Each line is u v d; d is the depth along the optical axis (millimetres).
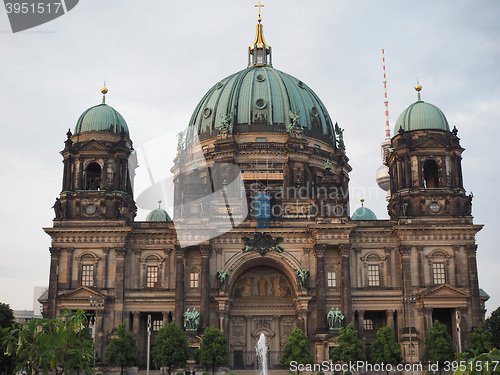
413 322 110000
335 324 107750
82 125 118938
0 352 78875
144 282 113250
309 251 114625
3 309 94625
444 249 113312
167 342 97000
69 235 112500
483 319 110625
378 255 114500
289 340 104375
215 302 112000
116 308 110000
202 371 104688
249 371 106625
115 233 112500
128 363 98438
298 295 111062
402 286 112500
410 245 113312
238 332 118312
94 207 114938
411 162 117312
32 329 42438
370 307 112312
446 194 115062
